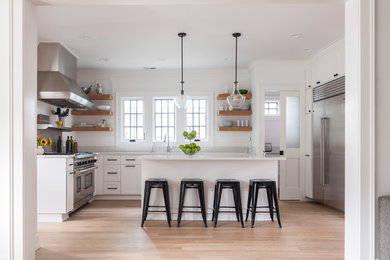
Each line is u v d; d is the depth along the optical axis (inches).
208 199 171.2
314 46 193.0
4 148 93.8
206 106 261.6
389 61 91.7
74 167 179.2
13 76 95.0
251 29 162.4
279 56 217.0
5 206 93.4
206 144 256.8
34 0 100.0
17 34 95.1
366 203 89.7
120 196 238.1
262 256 116.3
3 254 93.3
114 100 258.2
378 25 91.7
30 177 100.0
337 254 118.4
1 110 94.5
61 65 189.2
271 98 292.8
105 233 145.3
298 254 118.3
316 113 212.5
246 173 171.2
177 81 259.0
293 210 194.5
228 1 99.1
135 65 242.2
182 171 171.6
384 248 86.6
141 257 115.3
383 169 91.0
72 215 182.1
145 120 258.8
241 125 249.6
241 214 154.7
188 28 160.9
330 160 193.3
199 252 120.3
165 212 171.0
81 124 250.2
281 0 98.1
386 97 91.6
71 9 136.9
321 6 134.2
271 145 281.7
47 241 133.9
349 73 95.2
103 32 167.0
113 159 236.1
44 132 201.9
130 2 99.0
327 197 196.9
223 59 224.1
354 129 92.4
